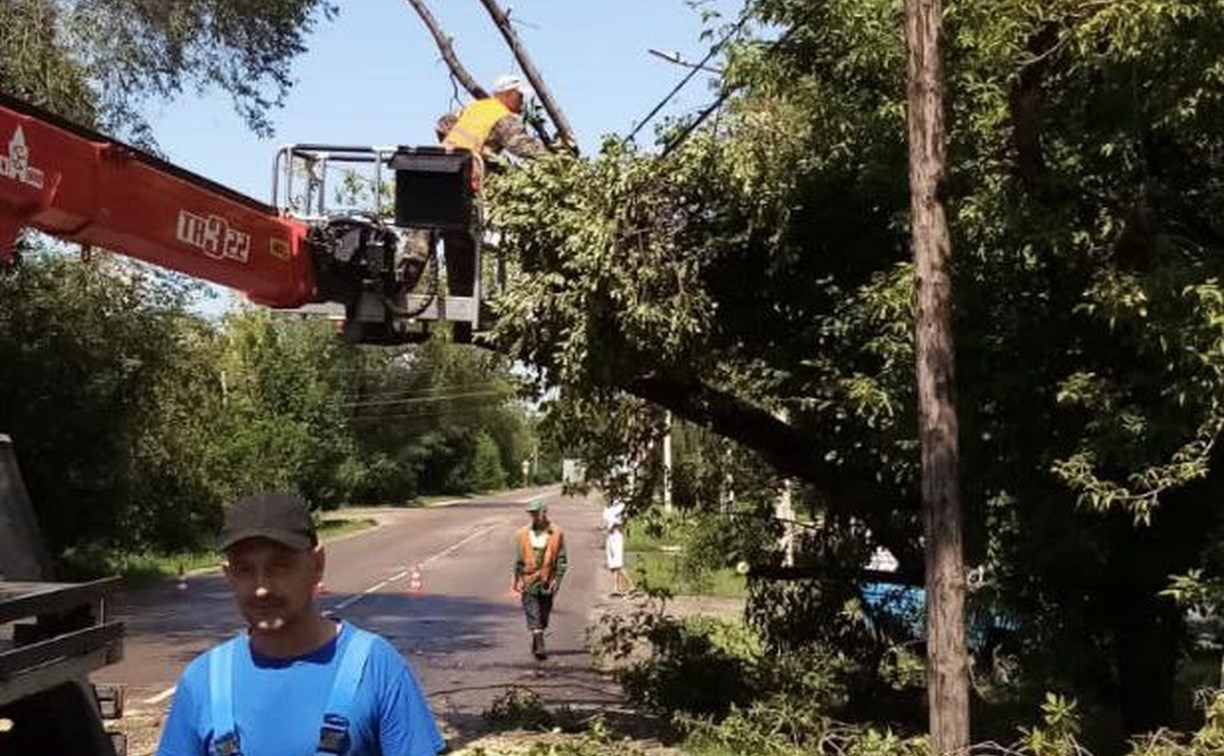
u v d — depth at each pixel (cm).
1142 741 771
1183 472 757
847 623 1224
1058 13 727
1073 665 938
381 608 2373
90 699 454
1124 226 807
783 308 1082
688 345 969
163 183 732
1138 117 780
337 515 6506
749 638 1363
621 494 1326
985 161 869
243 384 5984
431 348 8962
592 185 930
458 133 985
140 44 1738
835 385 1002
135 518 3034
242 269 799
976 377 913
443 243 947
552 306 926
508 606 2433
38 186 650
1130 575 924
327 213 902
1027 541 897
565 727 1109
